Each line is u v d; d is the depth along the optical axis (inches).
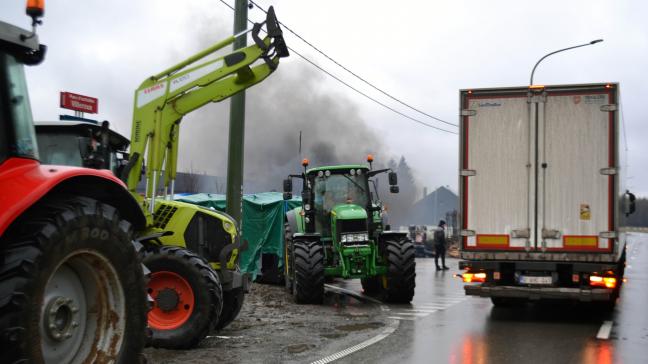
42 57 161.8
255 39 347.3
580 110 387.5
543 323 380.5
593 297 375.6
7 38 147.4
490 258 393.1
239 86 347.6
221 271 321.4
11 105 148.6
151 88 343.3
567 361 268.2
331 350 290.5
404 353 285.0
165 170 347.9
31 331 133.0
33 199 139.0
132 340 165.2
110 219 159.6
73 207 149.8
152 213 319.0
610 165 382.3
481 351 290.5
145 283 172.2
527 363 264.1
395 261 482.9
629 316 410.9
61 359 150.7
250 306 459.8
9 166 144.8
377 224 534.6
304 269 475.2
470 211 399.5
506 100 397.4
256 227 669.3
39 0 157.2
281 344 304.5
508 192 394.9
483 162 398.9
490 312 433.7
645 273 818.2
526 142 393.7
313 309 448.5
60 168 154.4
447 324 376.2
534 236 390.0
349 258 493.7
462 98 402.9
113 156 335.3
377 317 406.6
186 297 286.8
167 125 341.7
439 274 816.9
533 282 388.2
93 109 629.3
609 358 274.4
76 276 158.6
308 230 528.1
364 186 543.2
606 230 380.8
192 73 344.8
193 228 329.4
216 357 270.5
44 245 138.1
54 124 274.4
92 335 160.6
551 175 389.4
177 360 263.3
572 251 384.2
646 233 4232.3
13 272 132.3
